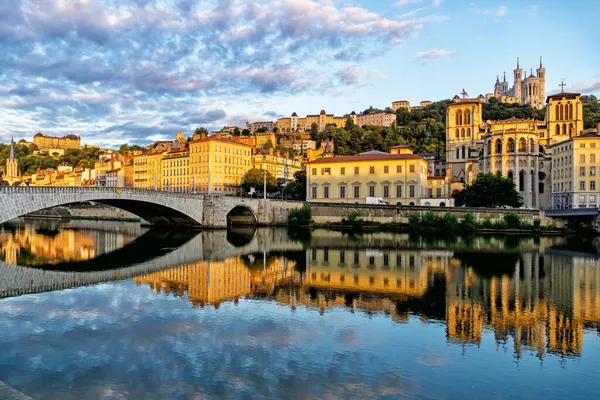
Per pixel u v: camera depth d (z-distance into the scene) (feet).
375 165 463.83
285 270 169.68
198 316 104.27
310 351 82.38
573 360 79.66
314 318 103.40
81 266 176.76
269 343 86.28
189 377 71.05
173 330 93.76
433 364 77.15
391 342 87.66
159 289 133.39
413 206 390.63
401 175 453.58
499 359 79.77
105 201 298.56
